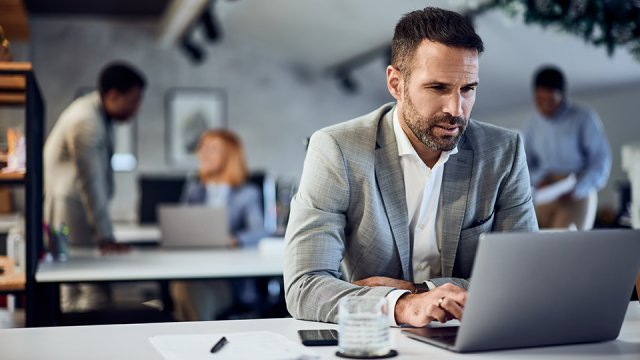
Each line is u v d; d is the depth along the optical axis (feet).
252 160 22.50
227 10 18.71
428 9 3.84
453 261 4.23
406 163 4.21
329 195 4.06
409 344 3.11
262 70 22.65
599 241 2.97
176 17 18.53
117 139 21.18
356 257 4.24
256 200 12.09
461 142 4.32
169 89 21.72
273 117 22.74
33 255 6.18
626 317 3.90
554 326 3.04
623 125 15.01
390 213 4.16
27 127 6.19
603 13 7.39
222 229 9.58
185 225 9.48
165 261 7.56
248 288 10.98
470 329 2.87
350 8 16.61
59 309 6.61
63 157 9.30
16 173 6.20
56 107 20.65
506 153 4.38
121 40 21.26
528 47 14.84
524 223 4.34
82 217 9.43
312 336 3.19
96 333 3.42
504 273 2.80
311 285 3.74
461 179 4.24
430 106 3.68
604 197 15.62
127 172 21.27
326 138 4.22
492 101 19.27
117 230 13.89
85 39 20.95
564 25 7.77
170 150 21.66
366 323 2.84
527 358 2.86
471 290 2.79
